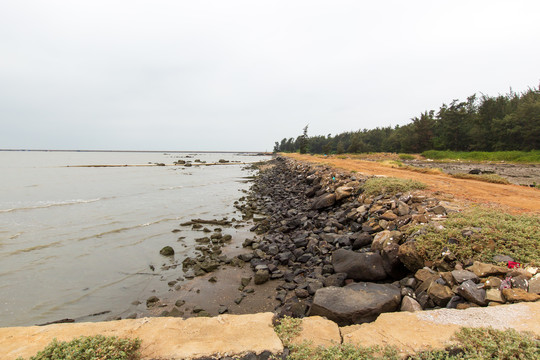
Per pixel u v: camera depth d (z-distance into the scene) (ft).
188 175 161.58
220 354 11.15
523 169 109.91
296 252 33.12
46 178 132.46
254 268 31.40
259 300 24.31
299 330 12.78
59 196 81.56
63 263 32.96
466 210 29.22
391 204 36.01
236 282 28.19
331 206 50.65
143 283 28.35
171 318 13.91
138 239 42.24
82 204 69.51
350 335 12.32
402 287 19.93
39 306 23.84
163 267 32.30
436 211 29.68
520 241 20.34
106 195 84.43
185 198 81.51
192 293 26.07
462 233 22.24
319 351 11.03
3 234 43.45
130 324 13.38
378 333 12.41
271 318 13.97
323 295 17.67
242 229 48.24
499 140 196.24
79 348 10.78
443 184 50.83
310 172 99.14
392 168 89.30
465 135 226.99
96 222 51.80
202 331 12.75
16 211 60.23
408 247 22.13
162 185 112.88
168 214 59.82
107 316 22.50
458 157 190.80
